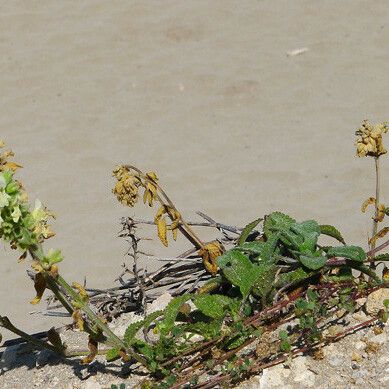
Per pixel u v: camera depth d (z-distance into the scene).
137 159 17.75
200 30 21.84
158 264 14.52
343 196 16.28
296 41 21.19
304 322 4.63
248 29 21.84
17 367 5.22
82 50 21.27
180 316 4.99
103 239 15.59
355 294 4.79
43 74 20.50
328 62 20.44
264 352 4.61
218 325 4.71
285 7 22.53
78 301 4.55
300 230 4.92
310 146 17.81
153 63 20.72
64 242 15.60
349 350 4.66
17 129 18.88
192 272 5.43
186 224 5.26
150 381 4.68
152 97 19.64
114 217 16.19
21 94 19.92
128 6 22.77
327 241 15.01
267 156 17.66
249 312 4.75
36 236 4.30
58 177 17.44
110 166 17.62
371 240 5.13
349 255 4.78
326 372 4.56
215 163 17.56
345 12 22.16
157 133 18.52
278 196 16.52
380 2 22.50
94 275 14.66
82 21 22.36
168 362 4.66
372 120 18.36
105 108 19.34
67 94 19.84
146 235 15.45
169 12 22.53
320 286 4.80
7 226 4.22
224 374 4.57
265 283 4.77
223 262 4.83
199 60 20.72
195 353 4.77
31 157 18.05
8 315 13.77
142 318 5.30
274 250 4.96
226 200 16.52
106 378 4.83
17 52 21.33
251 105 19.22
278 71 20.20
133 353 4.69
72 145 18.28
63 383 4.91
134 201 5.08
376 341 4.66
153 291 6.08
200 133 18.47
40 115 19.25
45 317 13.48
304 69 20.22
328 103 19.08
